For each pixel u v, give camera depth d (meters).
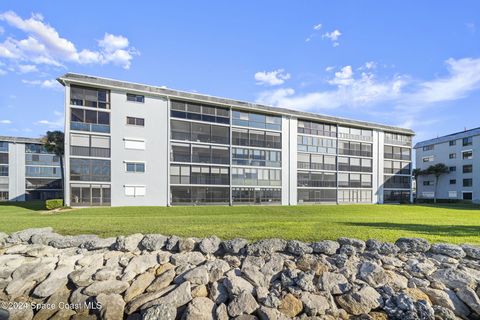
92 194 25.06
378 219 12.39
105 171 25.50
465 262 6.24
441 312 5.22
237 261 6.59
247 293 5.64
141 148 26.86
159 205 27.23
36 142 46.56
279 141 33.88
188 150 28.98
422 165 56.78
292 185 34.12
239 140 31.70
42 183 47.09
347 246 6.70
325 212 21.86
